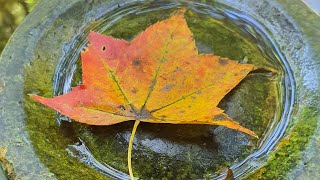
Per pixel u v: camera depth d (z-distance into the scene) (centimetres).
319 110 19
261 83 20
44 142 19
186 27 17
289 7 22
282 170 18
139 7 23
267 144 19
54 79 21
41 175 17
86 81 18
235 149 19
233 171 18
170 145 19
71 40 22
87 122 18
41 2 22
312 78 20
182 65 18
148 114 17
